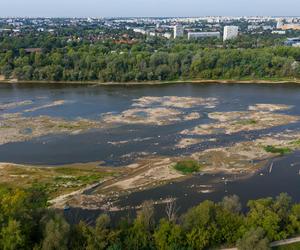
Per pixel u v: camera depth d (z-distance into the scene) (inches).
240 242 2652.6
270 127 6058.1
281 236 2859.3
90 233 2657.5
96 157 4889.3
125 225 2844.5
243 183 4163.4
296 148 5147.6
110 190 3983.8
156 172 4409.5
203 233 2746.1
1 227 2490.2
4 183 4099.4
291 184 4148.6
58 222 2603.3
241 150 5073.8
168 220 2940.5
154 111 6978.4
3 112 6953.7
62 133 5802.2
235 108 7194.9
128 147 5221.5
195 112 6914.4
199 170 4456.2
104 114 6806.1
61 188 4005.9
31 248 2516.0
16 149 5177.2
